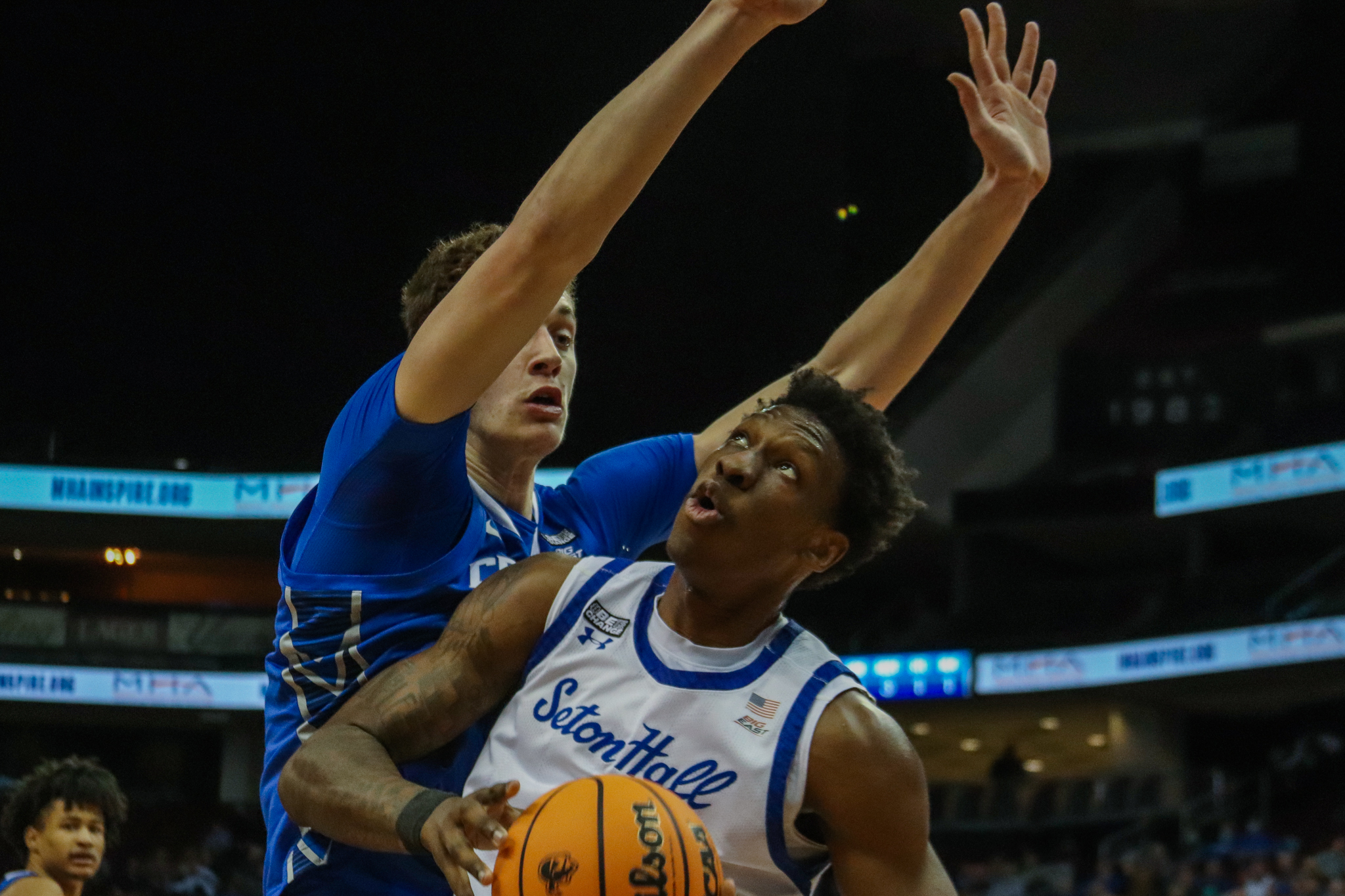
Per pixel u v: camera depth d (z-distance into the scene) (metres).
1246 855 21.41
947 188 27.81
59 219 28.06
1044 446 30.36
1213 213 31.03
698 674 2.36
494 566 2.82
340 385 28.30
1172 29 27.81
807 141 27.33
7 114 27.16
